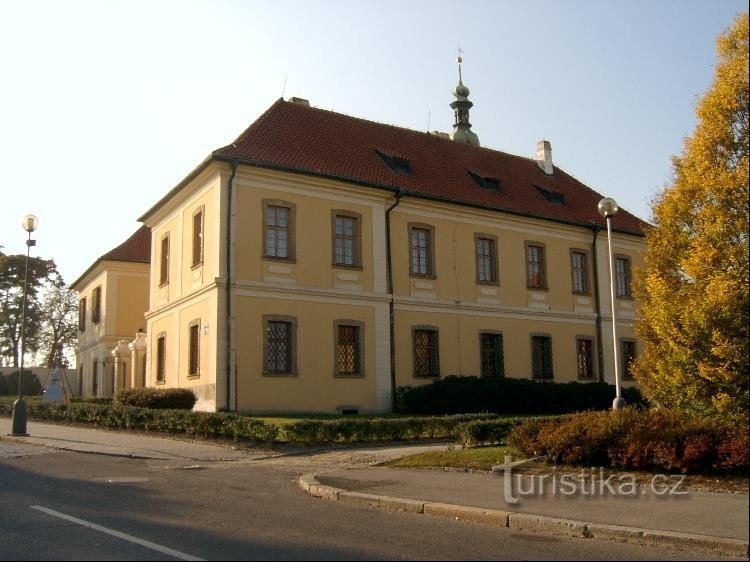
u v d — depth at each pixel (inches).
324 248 1109.7
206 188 1082.1
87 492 481.4
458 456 591.5
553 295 1391.5
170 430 860.0
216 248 1028.5
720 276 524.1
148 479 547.8
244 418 779.4
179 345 1143.0
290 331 1063.0
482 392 1131.9
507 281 1330.0
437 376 1210.0
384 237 1179.9
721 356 515.5
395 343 1169.4
